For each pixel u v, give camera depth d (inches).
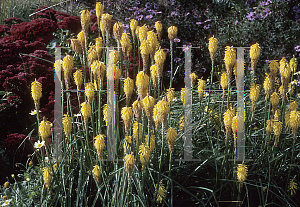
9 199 104.3
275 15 235.6
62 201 97.3
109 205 96.5
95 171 93.4
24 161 135.4
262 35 231.8
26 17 287.3
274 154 111.5
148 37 102.3
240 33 235.3
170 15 241.9
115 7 256.8
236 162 105.6
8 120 158.2
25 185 114.1
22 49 171.9
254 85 100.6
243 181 99.2
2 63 165.8
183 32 240.4
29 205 102.7
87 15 106.3
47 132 93.0
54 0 313.3
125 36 112.5
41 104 158.7
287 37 229.1
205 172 112.2
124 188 87.7
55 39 215.8
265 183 111.3
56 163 104.1
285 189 109.3
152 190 98.0
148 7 252.4
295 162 121.0
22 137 135.5
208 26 241.0
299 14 239.8
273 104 107.7
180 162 109.3
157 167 104.4
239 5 272.2
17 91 152.9
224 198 107.1
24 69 159.0
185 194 108.8
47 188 100.3
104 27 115.6
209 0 274.8
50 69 158.2
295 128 99.9
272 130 106.2
